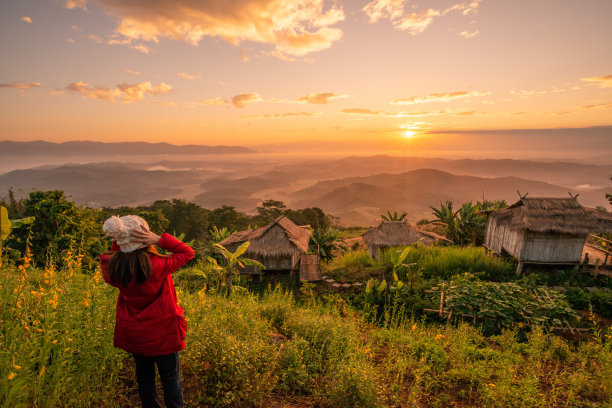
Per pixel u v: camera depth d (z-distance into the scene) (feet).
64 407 7.27
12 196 110.42
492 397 13.67
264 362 11.65
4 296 8.48
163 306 6.97
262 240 71.46
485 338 26.02
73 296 9.12
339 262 77.05
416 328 26.18
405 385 15.19
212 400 9.91
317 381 13.43
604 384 15.85
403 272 50.72
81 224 51.70
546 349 22.77
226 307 19.02
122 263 6.24
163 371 7.34
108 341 8.73
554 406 13.71
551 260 48.26
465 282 37.42
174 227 223.51
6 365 6.47
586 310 36.19
